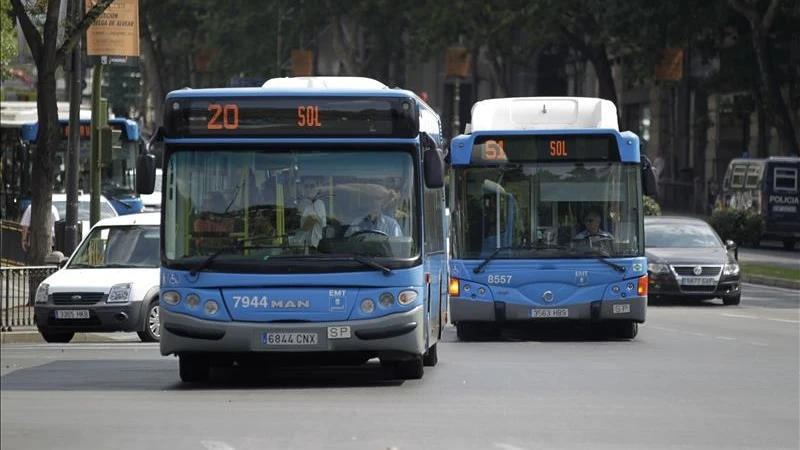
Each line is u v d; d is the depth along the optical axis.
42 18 59.72
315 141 34.38
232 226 34.19
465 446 26.02
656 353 44.78
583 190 48.97
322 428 28.05
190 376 36.22
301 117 34.38
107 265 50.59
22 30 58.53
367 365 40.72
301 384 35.84
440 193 40.84
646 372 38.75
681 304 68.88
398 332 33.97
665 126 161.75
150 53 186.25
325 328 33.81
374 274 33.97
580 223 49.00
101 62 61.47
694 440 27.11
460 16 141.00
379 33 166.62
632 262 48.75
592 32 129.12
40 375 38.03
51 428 27.98
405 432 27.58
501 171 49.19
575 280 48.78
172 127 34.53
